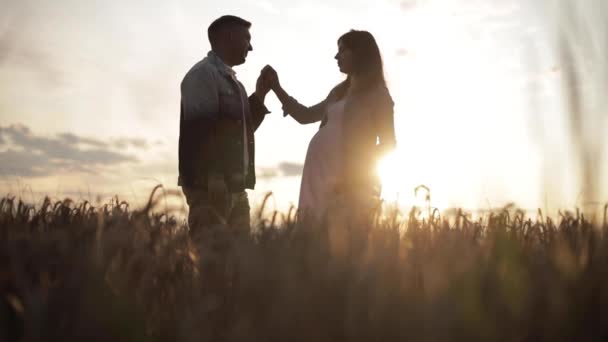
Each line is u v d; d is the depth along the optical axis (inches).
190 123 182.2
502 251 79.7
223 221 104.1
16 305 60.8
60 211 120.5
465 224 112.1
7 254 77.3
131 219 97.7
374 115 159.6
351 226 100.8
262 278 68.4
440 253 85.5
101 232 89.2
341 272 67.0
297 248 84.6
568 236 98.1
